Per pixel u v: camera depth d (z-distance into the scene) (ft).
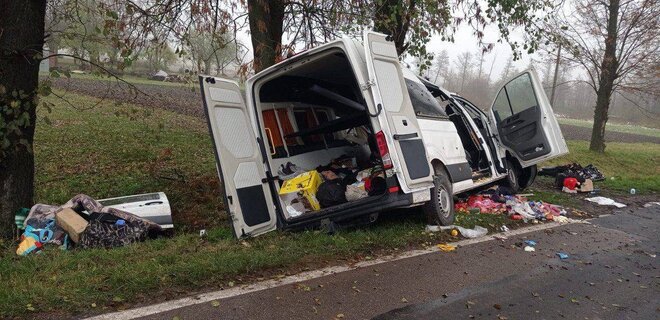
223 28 29.60
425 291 15.01
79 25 22.59
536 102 32.96
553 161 57.72
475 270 17.24
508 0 34.50
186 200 27.27
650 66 62.54
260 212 20.57
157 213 21.54
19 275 14.78
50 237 19.15
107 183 29.89
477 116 32.45
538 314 13.96
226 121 20.06
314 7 32.42
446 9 29.76
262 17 29.32
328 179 22.31
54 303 12.55
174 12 28.63
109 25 21.24
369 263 17.22
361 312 13.25
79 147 39.55
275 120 23.26
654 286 17.06
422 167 19.98
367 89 19.17
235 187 19.66
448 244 20.15
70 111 57.82
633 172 59.26
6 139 18.53
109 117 55.77
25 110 19.12
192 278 14.66
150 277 14.37
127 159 36.81
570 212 29.37
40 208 20.15
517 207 26.96
